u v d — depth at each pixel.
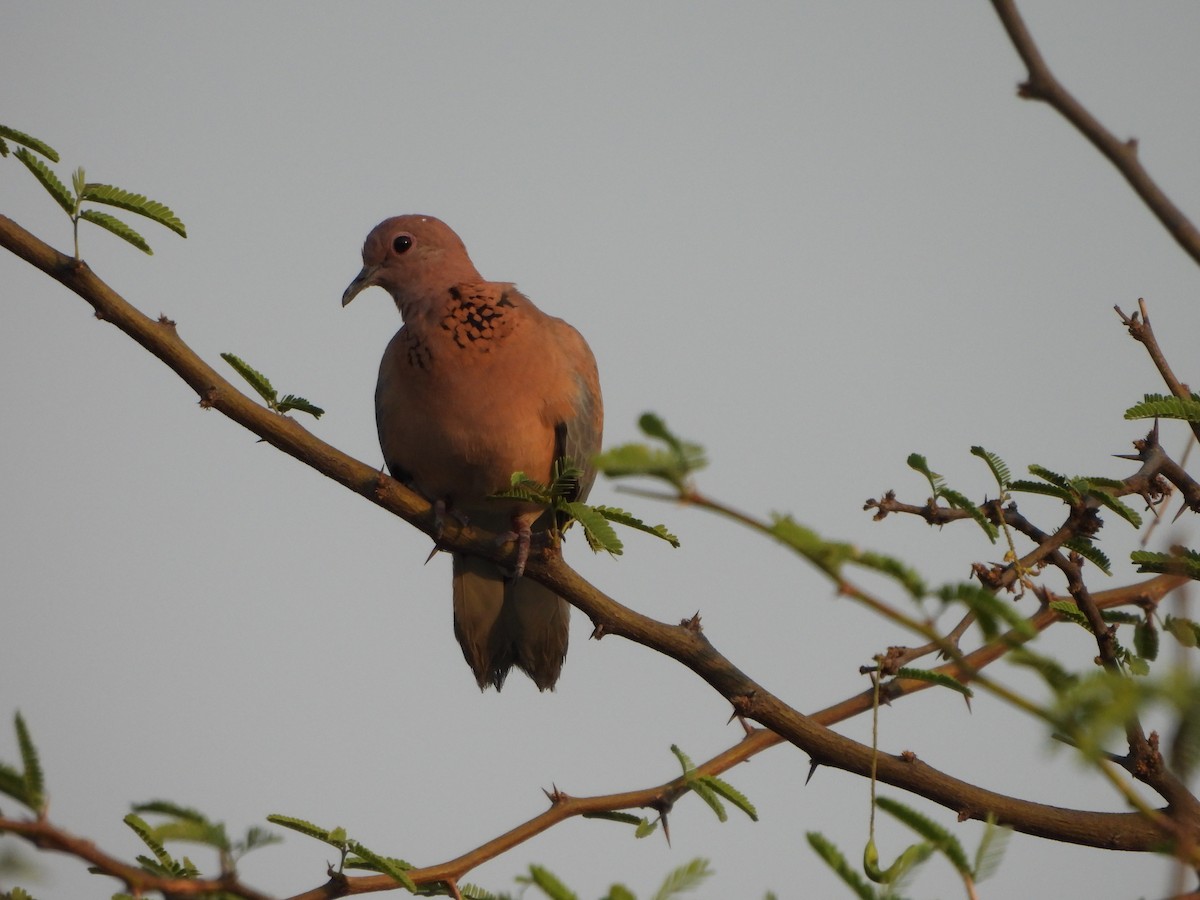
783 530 5.23
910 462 8.88
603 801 8.78
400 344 12.74
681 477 5.15
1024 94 5.29
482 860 8.20
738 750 9.45
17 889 5.80
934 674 7.43
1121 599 9.07
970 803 8.48
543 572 9.23
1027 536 8.94
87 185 8.74
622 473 5.13
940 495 8.88
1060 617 8.69
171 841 6.02
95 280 8.93
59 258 8.82
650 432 5.18
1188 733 4.38
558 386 12.62
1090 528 8.64
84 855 5.67
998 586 8.48
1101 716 4.72
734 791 8.35
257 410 9.52
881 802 5.53
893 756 8.70
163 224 8.78
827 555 5.23
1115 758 7.88
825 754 8.75
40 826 5.58
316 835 7.37
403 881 7.43
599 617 9.19
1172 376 9.36
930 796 8.59
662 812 8.80
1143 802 4.98
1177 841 5.18
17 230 8.77
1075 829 8.35
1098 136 5.21
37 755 5.68
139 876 5.74
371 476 10.12
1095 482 8.89
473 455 12.48
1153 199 5.15
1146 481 9.16
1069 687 4.97
